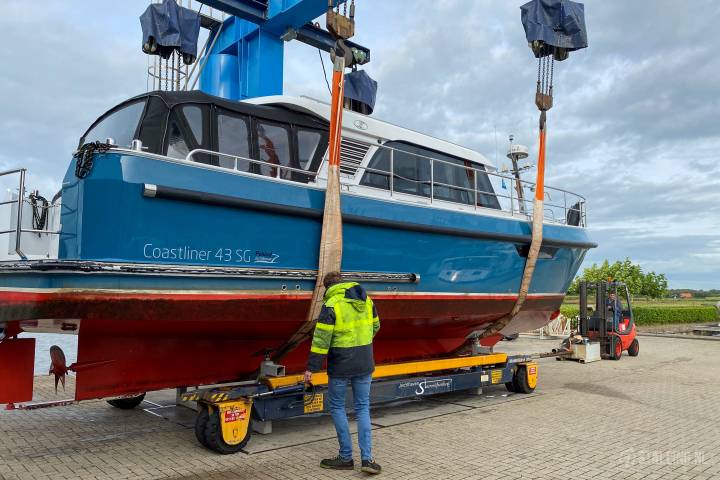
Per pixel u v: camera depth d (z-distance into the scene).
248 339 5.21
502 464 4.18
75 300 3.74
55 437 4.91
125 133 4.74
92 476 3.85
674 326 22.62
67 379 7.59
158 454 4.39
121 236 3.92
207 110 4.86
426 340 7.05
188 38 8.31
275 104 5.57
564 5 6.85
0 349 4.15
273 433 5.09
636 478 3.91
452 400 6.80
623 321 12.37
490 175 7.50
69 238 4.12
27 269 3.66
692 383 8.23
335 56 5.14
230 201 4.38
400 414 5.99
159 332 4.48
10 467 4.05
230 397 4.47
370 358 4.04
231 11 8.09
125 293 3.91
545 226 7.31
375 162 6.03
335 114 5.05
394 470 4.02
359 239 5.25
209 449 4.46
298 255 4.86
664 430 5.31
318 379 5.04
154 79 8.84
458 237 6.12
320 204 5.00
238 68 9.30
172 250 4.12
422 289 5.82
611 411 6.17
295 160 5.40
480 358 6.70
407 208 5.65
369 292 5.34
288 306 4.78
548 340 15.23
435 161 6.73
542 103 7.04
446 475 3.91
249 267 4.52
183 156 4.62
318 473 3.95
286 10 7.99
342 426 4.02
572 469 4.07
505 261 6.73
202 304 4.26
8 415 5.76
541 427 5.39
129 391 4.52
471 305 6.44
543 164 7.05
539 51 7.00
